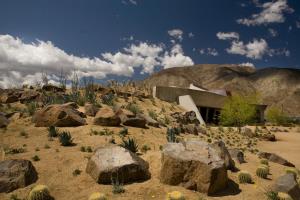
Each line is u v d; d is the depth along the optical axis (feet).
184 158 31.19
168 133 60.95
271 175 40.09
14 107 76.64
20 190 29.81
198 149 33.63
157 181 31.89
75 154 40.22
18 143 45.88
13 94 88.89
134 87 154.71
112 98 98.73
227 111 132.98
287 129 140.97
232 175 36.81
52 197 28.45
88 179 31.94
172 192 27.07
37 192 27.25
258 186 33.96
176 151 32.60
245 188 33.01
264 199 30.14
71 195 28.96
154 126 71.31
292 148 85.61
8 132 52.13
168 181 31.17
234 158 45.68
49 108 57.47
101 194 26.22
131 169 31.68
